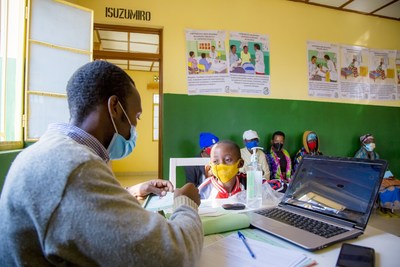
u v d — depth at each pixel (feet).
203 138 10.22
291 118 12.32
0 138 6.75
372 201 2.66
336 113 13.01
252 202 3.65
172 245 1.62
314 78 12.69
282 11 12.26
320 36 12.85
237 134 11.52
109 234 1.47
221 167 4.45
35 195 1.47
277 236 2.48
